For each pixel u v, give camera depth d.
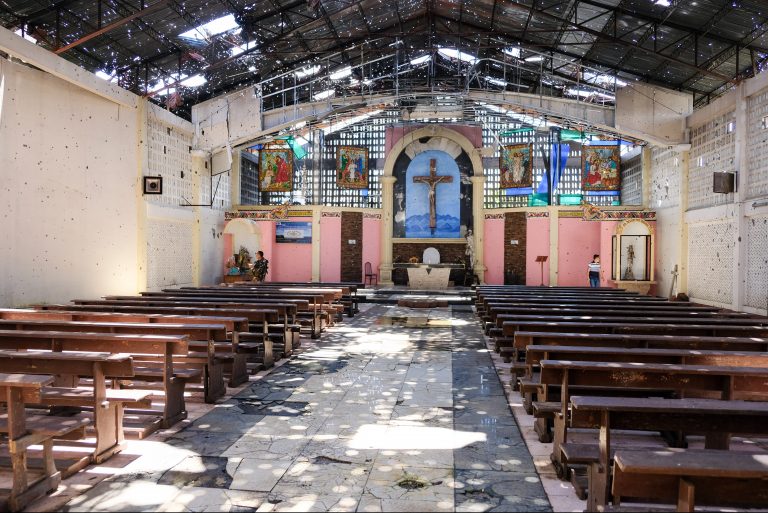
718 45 14.05
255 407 6.06
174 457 4.58
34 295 10.80
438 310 15.87
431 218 23.70
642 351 4.77
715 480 2.43
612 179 21.36
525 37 17.59
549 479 4.18
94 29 12.43
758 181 12.94
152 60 14.91
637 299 11.55
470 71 19.33
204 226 18.53
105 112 12.96
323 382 7.21
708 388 4.04
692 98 16.44
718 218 14.55
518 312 8.98
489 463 4.49
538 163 22.69
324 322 12.44
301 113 18.36
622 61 16.92
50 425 3.98
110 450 4.56
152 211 14.85
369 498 3.84
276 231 22.45
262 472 4.29
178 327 6.12
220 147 17.70
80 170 12.10
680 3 12.59
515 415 5.79
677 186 17.48
